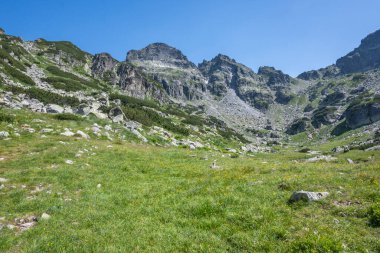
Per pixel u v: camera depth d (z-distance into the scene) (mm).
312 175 18906
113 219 13844
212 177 21109
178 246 11062
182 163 28938
